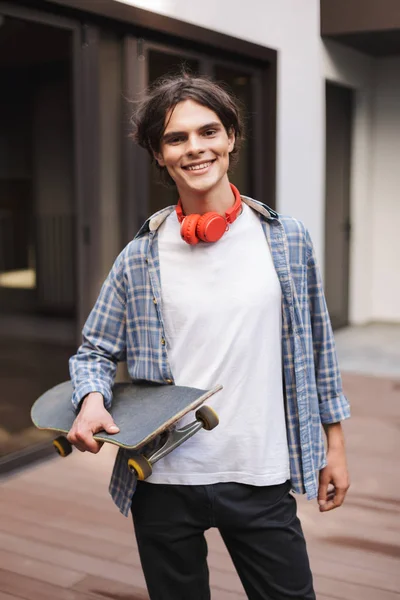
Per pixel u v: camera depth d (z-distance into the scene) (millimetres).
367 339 6793
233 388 1321
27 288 7805
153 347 1361
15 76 7609
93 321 1440
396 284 7543
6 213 8023
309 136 6047
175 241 1358
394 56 7223
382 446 3826
